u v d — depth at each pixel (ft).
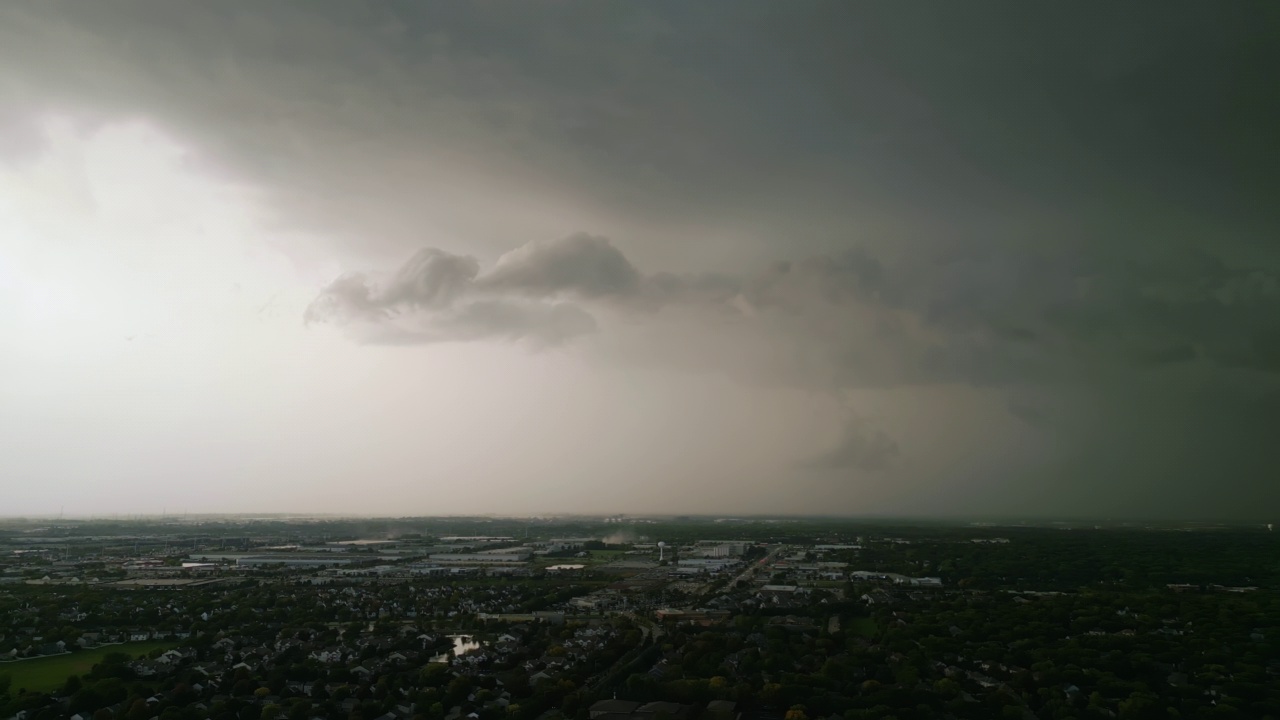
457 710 517.14
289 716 492.54
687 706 521.65
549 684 558.56
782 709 518.78
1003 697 529.45
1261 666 597.52
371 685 565.12
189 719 480.23
